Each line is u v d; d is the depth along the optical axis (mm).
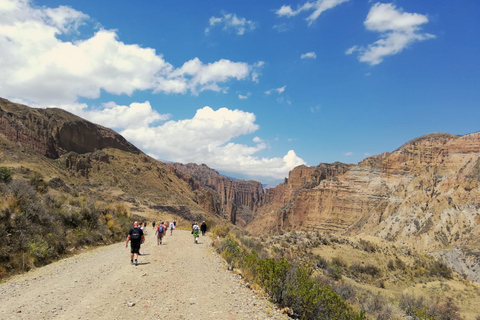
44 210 16531
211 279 11047
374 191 195625
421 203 153875
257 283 11133
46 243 14312
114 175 157625
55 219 17453
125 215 30812
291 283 10117
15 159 98188
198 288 9617
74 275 11008
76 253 16438
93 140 179375
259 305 8711
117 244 21406
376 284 37938
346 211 192875
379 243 55125
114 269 11906
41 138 143125
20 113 150500
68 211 19703
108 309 7270
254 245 31016
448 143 197875
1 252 11648
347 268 41219
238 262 14469
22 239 13094
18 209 14484
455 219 128500
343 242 51156
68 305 7543
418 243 129250
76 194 27266
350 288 20844
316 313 9539
